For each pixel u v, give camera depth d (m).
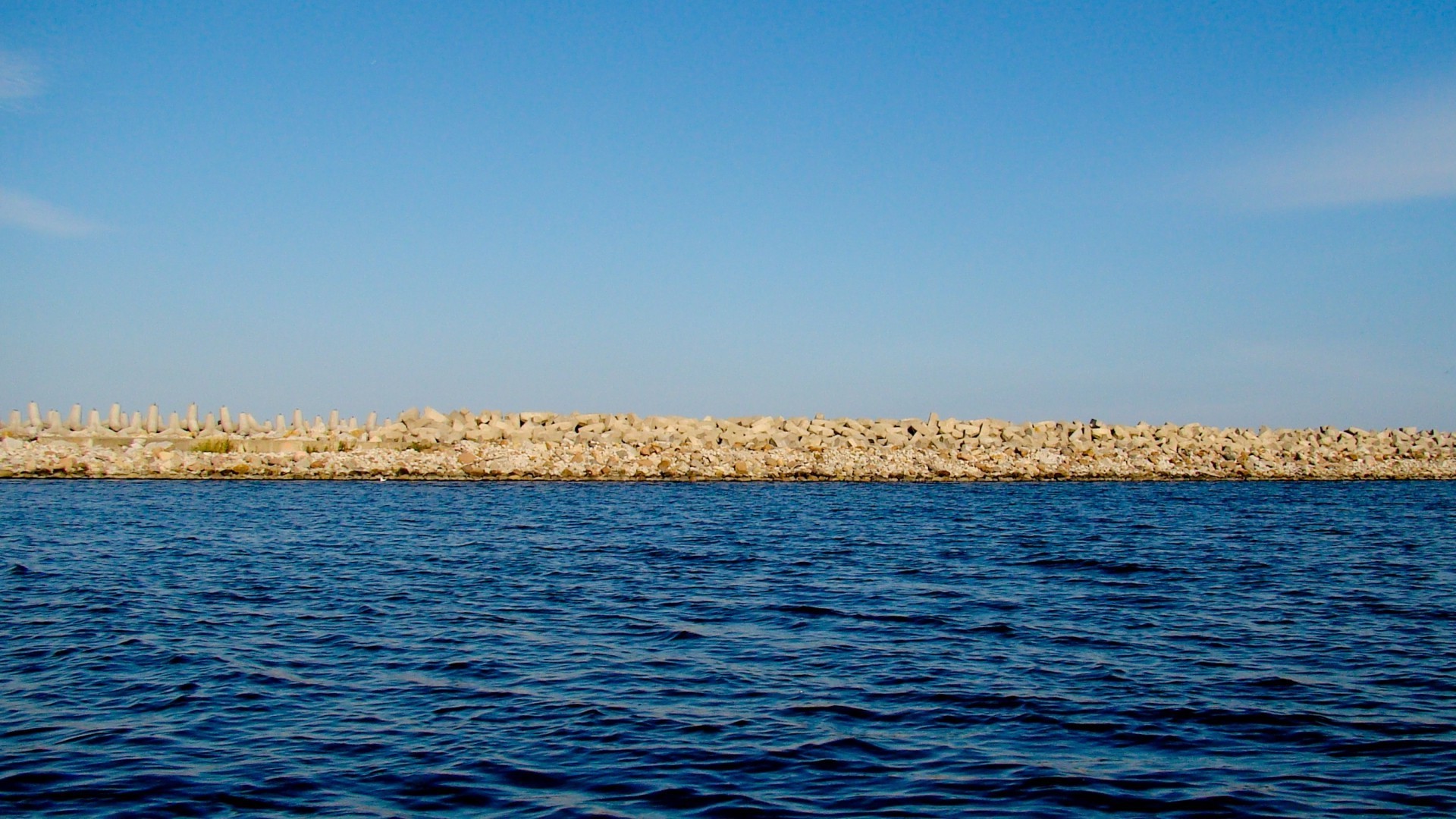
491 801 11.73
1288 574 28.61
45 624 20.81
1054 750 13.48
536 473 68.31
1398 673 17.36
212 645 19.05
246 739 13.74
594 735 13.93
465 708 15.16
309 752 13.28
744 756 13.15
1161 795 11.99
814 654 18.45
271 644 19.14
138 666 17.48
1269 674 17.22
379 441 72.12
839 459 74.44
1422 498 61.19
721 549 33.78
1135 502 56.41
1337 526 43.91
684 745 13.52
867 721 14.59
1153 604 23.75
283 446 71.00
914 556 32.28
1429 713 15.13
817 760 13.04
